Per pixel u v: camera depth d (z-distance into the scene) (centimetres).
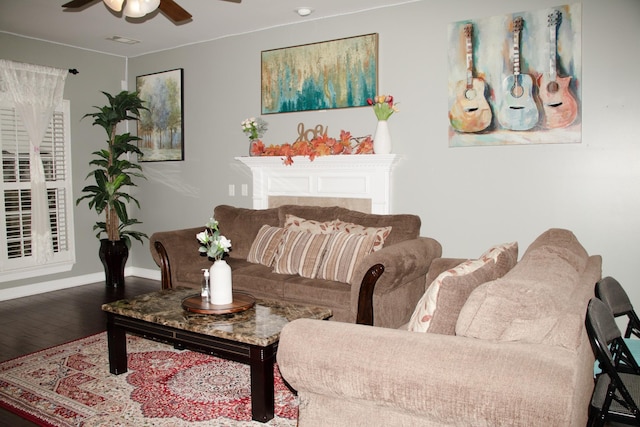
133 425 235
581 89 330
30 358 325
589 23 325
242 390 273
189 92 532
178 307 280
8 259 482
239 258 427
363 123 421
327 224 379
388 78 405
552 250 212
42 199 500
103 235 571
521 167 354
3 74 468
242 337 229
